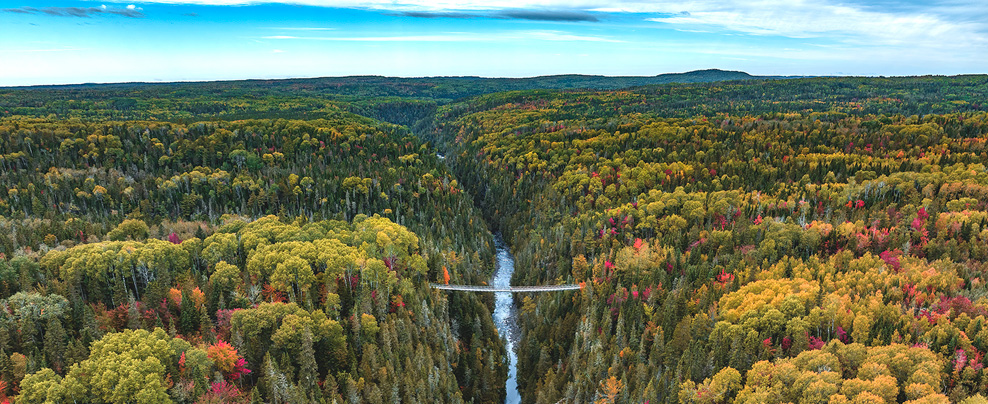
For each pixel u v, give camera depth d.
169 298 111.19
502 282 193.00
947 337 103.38
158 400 82.50
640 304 137.62
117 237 161.88
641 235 194.62
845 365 99.06
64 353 91.94
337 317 116.31
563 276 172.75
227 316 109.50
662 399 106.81
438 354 122.81
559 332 141.00
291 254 127.25
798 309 115.69
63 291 108.81
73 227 178.88
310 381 100.19
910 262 145.00
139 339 90.69
